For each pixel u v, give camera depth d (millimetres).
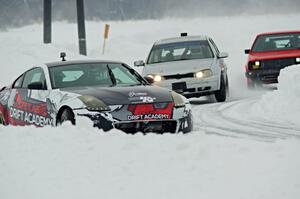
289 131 28922
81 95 25094
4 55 70125
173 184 14969
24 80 29828
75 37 116188
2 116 31031
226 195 13766
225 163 16375
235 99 48906
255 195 13531
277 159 16312
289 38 55875
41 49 75375
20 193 15578
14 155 19469
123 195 14500
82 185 15617
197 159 17031
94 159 17875
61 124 25250
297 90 37156
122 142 19406
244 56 85625
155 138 19859
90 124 23828
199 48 47656
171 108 25000
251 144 18359
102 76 28109
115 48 87438
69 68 28422
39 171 17328
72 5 183250
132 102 24609
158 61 47125
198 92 44656
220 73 45969
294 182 14141
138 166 16828
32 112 27703
